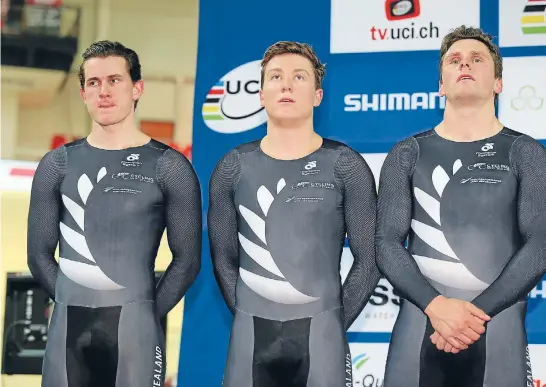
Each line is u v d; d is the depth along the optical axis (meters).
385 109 4.61
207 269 4.59
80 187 4.24
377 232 4.07
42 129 4.84
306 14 4.74
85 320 4.13
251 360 4.04
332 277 4.09
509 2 4.59
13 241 4.71
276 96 4.20
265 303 4.07
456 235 4.02
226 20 4.80
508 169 4.04
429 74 4.59
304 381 3.99
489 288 3.88
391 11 4.67
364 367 4.45
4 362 4.59
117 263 4.17
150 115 4.80
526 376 3.95
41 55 4.89
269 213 4.12
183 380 4.55
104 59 4.38
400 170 4.12
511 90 4.53
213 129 4.72
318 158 4.19
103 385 4.10
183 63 4.84
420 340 4.00
